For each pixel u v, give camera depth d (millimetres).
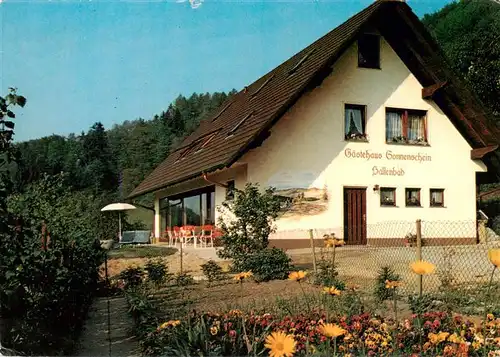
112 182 54812
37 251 5422
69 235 8250
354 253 15648
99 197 30281
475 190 21109
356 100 19516
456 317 5262
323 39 22391
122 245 25469
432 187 20453
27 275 5027
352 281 9938
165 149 56438
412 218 20000
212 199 21328
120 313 8500
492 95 31656
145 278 11102
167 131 57781
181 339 4613
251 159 17891
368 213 19375
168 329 5156
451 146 20875
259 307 7301
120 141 56438
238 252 11641
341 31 20234
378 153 19688
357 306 6254
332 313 6039
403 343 4758
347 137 19312
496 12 32500
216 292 9438
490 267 12055
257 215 11891
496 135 20688
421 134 20688
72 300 6930
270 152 18141
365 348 4645
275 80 23125
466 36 33469
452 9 35062
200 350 4398
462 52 33094
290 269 11180
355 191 19297
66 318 6508
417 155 20297
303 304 7059
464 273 11172
